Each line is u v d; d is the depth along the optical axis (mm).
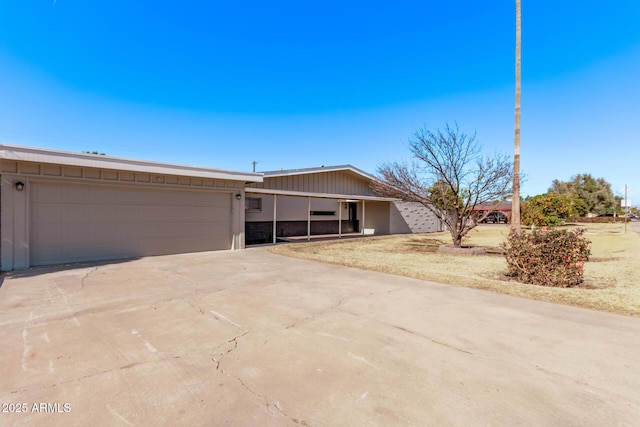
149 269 8070
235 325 4262
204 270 8023
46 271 7680
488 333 4031
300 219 18859
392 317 4609
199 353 3439
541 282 6840
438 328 4191
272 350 3516
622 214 52188
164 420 2365
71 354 3393
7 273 7426
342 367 3156
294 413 2459
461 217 12656
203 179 11352
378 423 2350
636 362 3283
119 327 4160
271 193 14219
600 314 4754
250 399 2633
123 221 9703
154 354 3408
